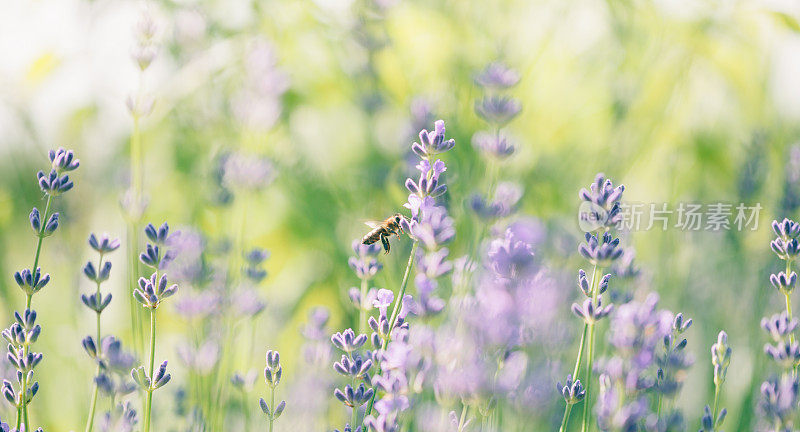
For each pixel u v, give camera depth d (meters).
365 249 0.98
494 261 0.88
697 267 1.24
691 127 1.48
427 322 0.92
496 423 0.92
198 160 1.37
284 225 1.38
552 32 1.40
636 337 0.90
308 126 1.45
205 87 1.37
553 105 1.44
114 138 1.32
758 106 1.45
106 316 1.16
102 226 1.24
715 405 0.93
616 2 1.40
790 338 0.94
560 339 0.94
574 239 1.11
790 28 1.35
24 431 0.89
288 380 1.07
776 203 1.24
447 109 1.33
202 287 1.08
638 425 0.89
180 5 1.35
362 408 0.91
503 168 1.29
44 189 0.91
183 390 1.04
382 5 1.44
